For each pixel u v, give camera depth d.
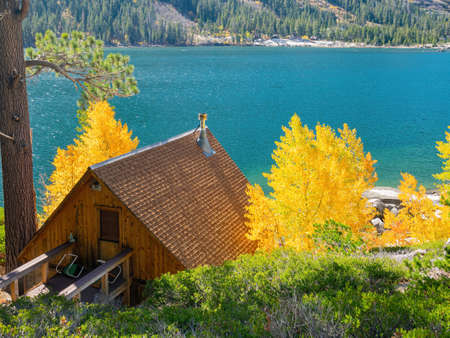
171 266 14.17
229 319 6.95
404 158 62.09
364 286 8.99
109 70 20.52
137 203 14.45
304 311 6.68
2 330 6.93
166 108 101.38
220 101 112.94
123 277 14.48
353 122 89.94
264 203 16.80
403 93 131.25
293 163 16.55
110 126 22.34
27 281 16.09
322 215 16.39
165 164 17.12
